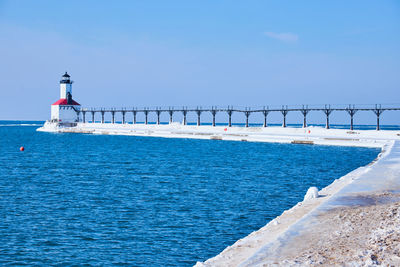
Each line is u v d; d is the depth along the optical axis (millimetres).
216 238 18406
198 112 118125
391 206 15117
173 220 21438
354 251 10344
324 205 16188
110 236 18766
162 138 104938
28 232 19406
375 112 82125
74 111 144375
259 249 10898
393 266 9141
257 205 24938
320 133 87438
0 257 16109
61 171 42062
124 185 32719
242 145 77812
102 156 59062
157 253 16562
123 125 133250
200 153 62750
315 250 10617
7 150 70438
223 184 33062
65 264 15453
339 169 43094
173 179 36000
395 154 38938
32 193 29234
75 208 24344
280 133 95938
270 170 42375
